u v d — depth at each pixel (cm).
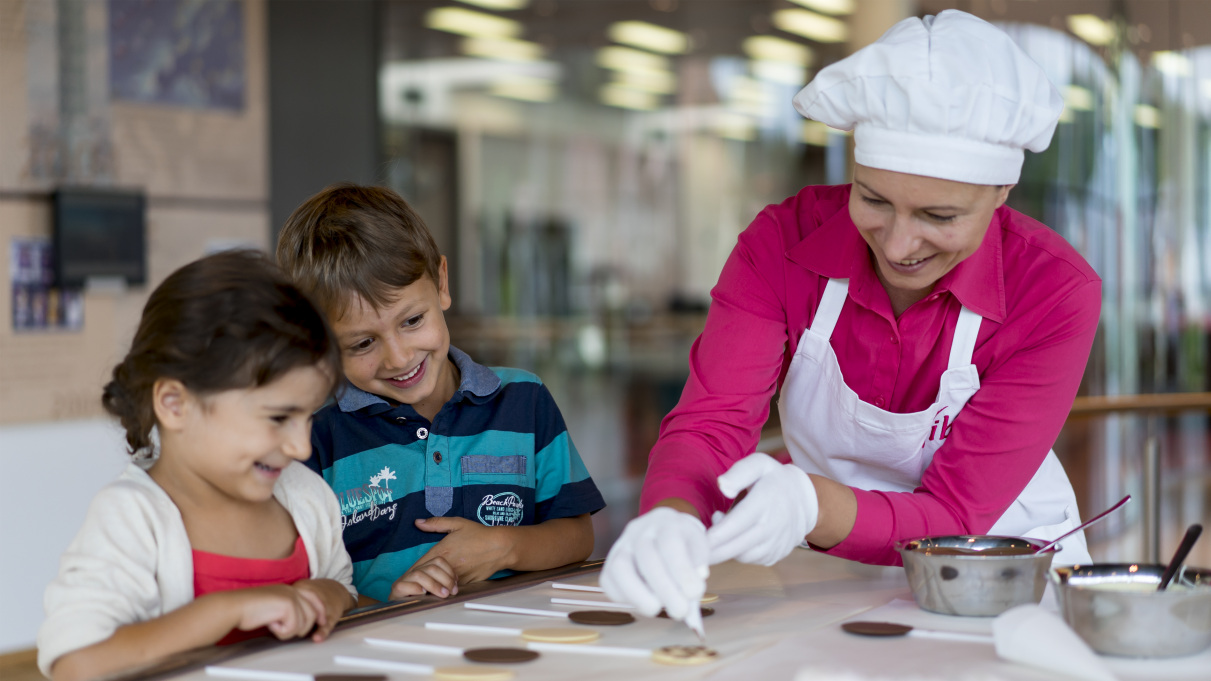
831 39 773
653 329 913
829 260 128
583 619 103
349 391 144
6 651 314
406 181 805
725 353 128
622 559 96
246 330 98
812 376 136
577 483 156
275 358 98
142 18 340
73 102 327
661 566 93
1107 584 101
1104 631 89
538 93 896
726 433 124
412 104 801
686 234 915
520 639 96
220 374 97
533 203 902
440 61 820
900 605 111
